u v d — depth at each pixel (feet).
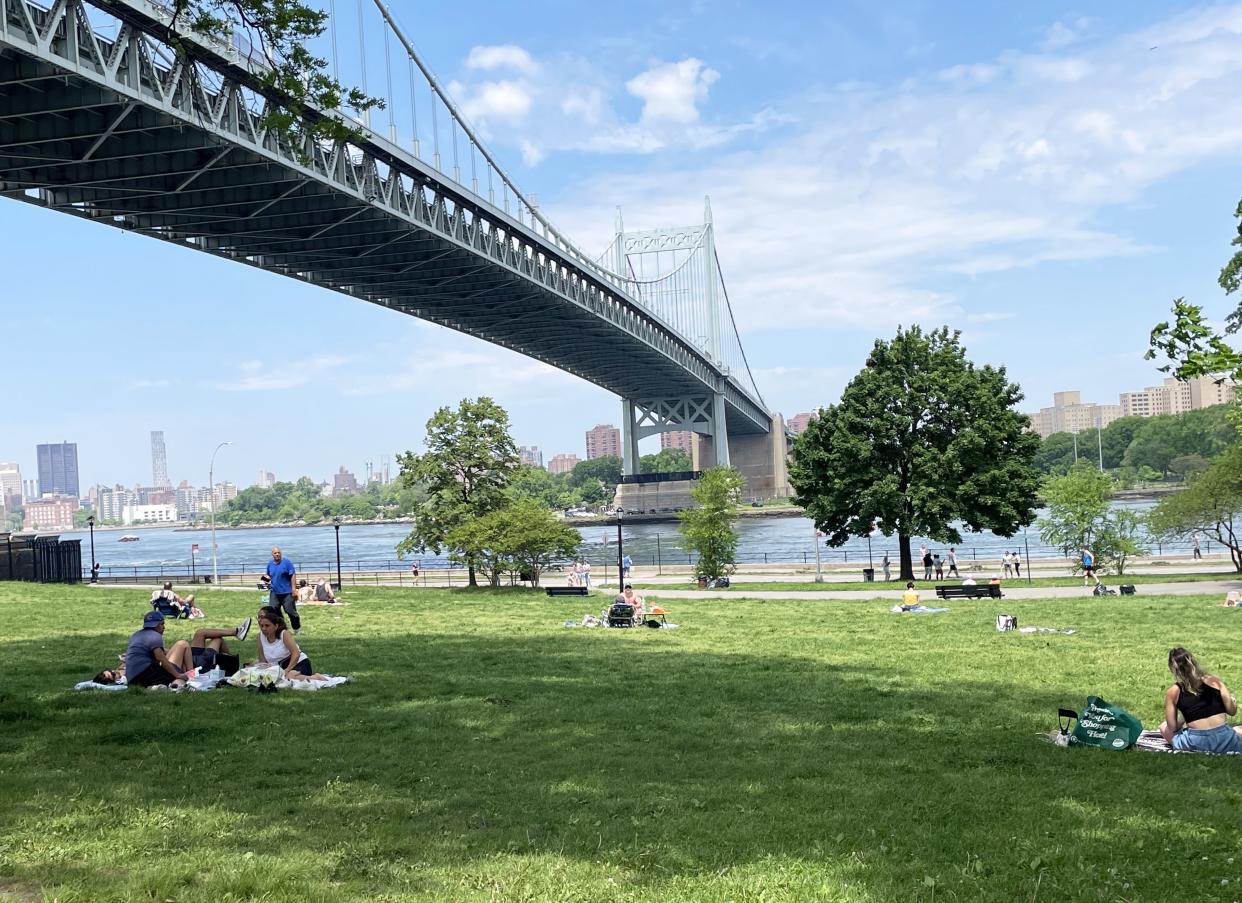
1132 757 31.94
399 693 44.91
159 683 44.57
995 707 41.75
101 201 165.89
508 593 144.05
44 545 175.32
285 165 151.53
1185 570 163.32
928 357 155.84
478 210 231.30
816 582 163.63
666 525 530.68
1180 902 19.35
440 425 161.89
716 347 536.42
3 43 99.91
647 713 40.60
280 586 75.77
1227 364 30.99
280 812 25.54
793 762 31.58
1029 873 21.02
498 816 25.31
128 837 23.15
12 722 37.17
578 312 312.50
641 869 21.38
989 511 149.89
